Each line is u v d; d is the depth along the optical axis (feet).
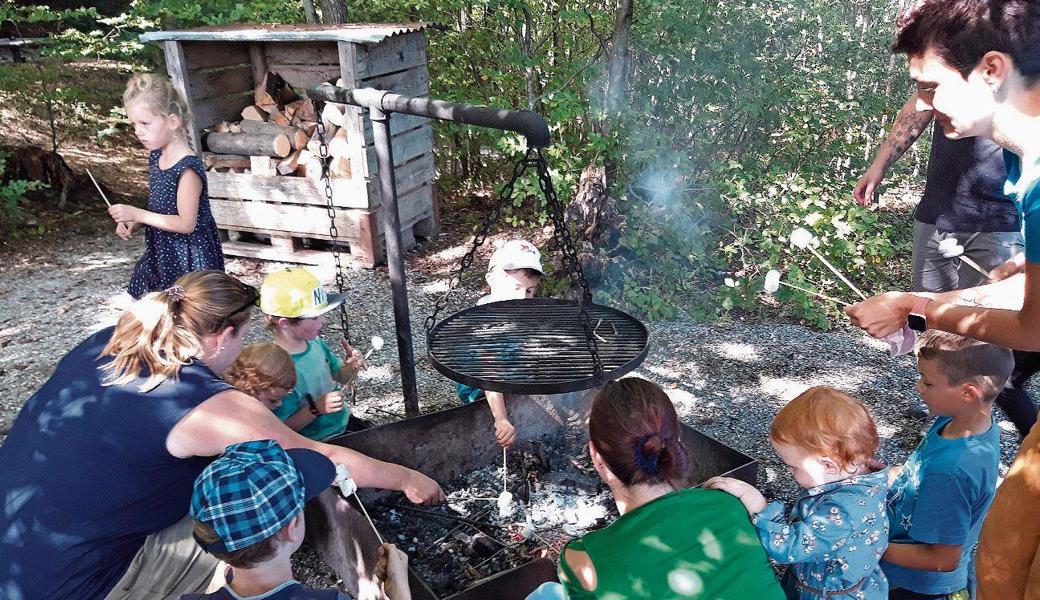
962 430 6.64
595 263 17.57
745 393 13.52
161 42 19.84
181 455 6.68
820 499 5.90
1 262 19.57
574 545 5.54
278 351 8.94
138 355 6.76
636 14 19.48
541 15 21.34
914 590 6.84
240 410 6.77
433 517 10.03
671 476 5.55
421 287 18.40
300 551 9.52
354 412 12.76
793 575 6.53
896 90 23.61
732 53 19.27
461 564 9.09
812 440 5.88
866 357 14.96
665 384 13.87
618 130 18.65
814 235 16.87
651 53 19.38
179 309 6.89
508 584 7.61
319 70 20.66
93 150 27.43
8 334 15.61
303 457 6.72
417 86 20.10
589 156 20.22
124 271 19.25
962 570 6.91
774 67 19.53
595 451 5.64
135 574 7.00
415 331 16.02
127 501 6.65
